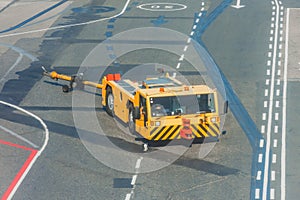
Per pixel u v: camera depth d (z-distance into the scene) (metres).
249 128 29.88
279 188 24.25
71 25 47.84
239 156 26.94
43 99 33.84
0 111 32.12
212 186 24.34
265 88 35.25
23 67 39.06
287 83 36.06
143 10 51.41
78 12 51.41
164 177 25.05
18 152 27.45
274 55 40.94
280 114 31.56
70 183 24.66
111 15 50.22
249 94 34.31
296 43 43.28
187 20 48.34
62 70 38.38
